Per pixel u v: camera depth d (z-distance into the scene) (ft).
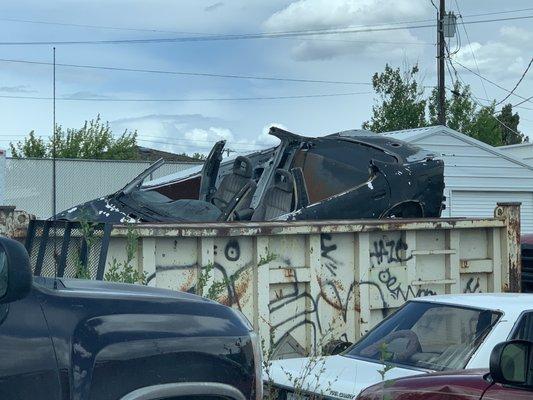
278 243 26.20
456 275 29.63
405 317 22.09
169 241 24.32
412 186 34.73
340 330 27.25
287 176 34.47
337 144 37.42
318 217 32.60
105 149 130.93
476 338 20.15
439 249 29.45
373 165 34.24
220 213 33.30
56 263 18.57
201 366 12.78
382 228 27.86
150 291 13.64
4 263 10.87
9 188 95.20
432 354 20.48
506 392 11.80
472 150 78.18
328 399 18.58
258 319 25.64
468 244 30.30
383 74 128.06
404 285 28.48
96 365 11.58
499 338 19.90
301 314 26.58
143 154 148.25
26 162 96.27
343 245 27.48
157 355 12.26
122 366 11.85
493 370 11.39
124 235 23.16
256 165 39.75
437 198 35.58
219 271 25.07
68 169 97.55
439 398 12.63
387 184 34.19
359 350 21.74
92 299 12.07
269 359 21.39
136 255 23.76
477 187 78.33
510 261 30.73
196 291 23.57
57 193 97.25
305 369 19.48
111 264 22.45
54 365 11.27
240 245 25.53
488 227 30.40
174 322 12.71
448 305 21.62
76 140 129.08
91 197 98.48
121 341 11.93
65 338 11.45
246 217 33.37
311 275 26.66
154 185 41.63
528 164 80.84
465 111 133.69
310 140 37.11
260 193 34.27
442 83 101.71
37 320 11.39
